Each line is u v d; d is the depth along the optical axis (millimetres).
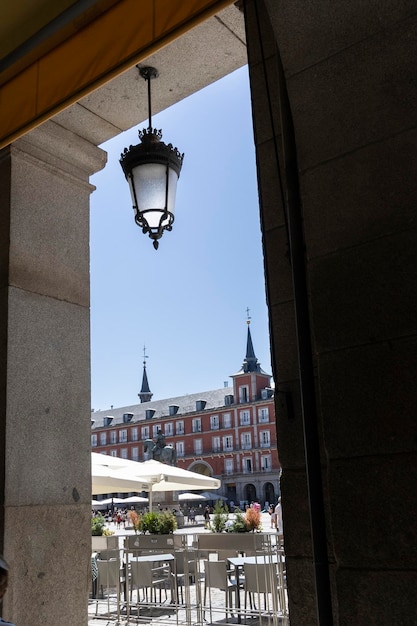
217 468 94938
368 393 2465
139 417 112375
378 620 2287
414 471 2307
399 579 2268
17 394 4180
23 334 4309
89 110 4758
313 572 2738
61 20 4086
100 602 9453
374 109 2646
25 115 4246
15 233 4418
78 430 4520
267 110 3371
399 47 2609
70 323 4648
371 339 2496
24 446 4145
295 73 2889
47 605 4012
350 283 2588
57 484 4285
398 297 2459
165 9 3535
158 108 4926
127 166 4434
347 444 2482
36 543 4047
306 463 2656
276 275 3172
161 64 4406
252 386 94688
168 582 10578
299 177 2848
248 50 3504
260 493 89812
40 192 4656
